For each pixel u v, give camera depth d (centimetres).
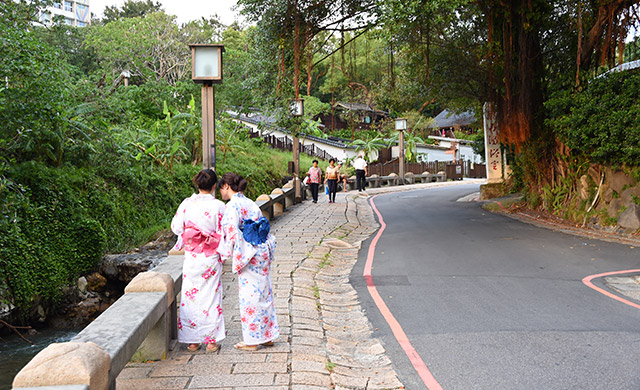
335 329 563
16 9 1042
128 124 1772
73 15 8962
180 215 474
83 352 283
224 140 1998
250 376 409
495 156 2184
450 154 4959
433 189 2983
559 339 502
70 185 1079
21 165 997
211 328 463
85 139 1227
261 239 474
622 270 802
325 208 1789
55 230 985
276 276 778
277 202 1606
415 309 628
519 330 534
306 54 1474
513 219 1461
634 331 519
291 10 1323
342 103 4197
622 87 1116
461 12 1547
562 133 1284
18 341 783
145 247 1155
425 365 453
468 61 1759
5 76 926
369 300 679
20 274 862
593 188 1276
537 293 681
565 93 1273
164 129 1739
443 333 536
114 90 2211
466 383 411
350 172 3400
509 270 823
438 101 2089
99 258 1059
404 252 1010
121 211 1223
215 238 466
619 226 1140
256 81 1493
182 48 3584
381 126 4622
